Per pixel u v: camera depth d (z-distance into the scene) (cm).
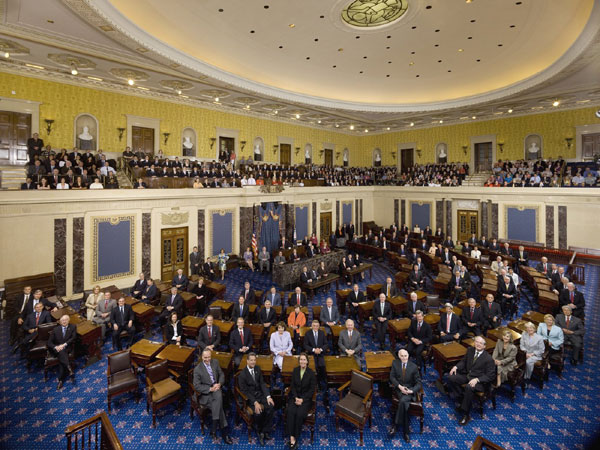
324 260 1522
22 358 810
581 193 1650
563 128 1955
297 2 1042
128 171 1467
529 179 1875
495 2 1038
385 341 920
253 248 1644
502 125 2170
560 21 1116
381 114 2195
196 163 1723
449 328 808
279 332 730
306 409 552
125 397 674
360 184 2520
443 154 2447
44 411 624
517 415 619
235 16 1113
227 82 1471
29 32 1023
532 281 1188
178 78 1420
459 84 1825
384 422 610
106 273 1257
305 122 2414
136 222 1327
